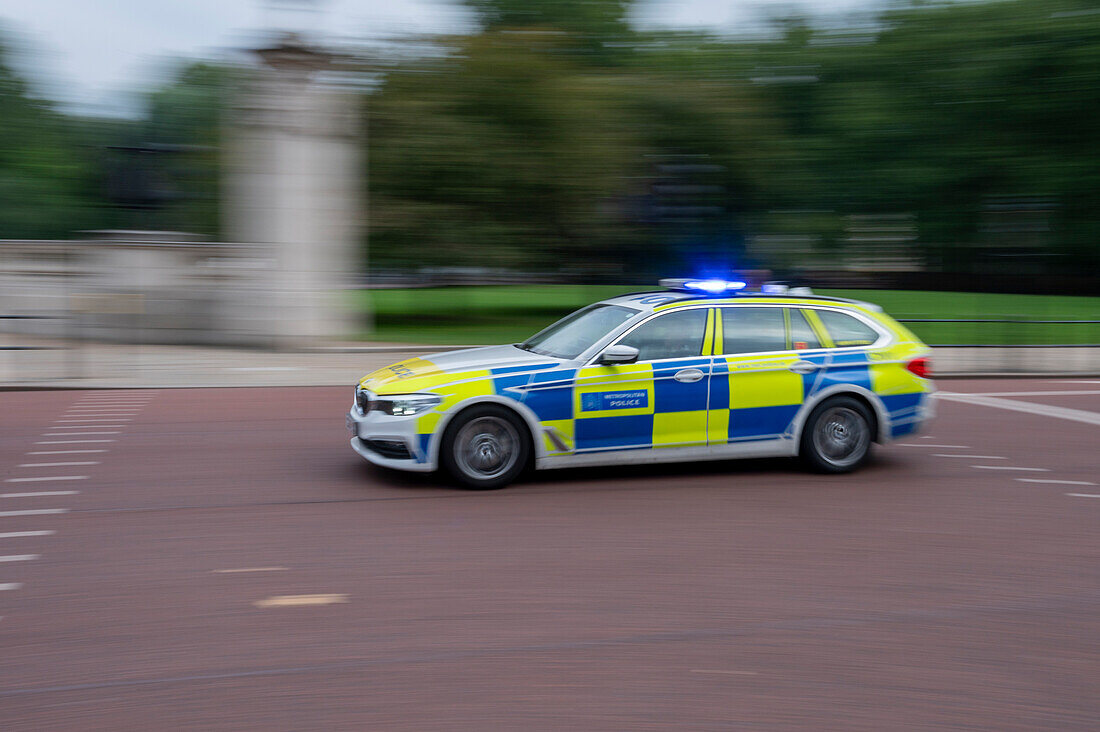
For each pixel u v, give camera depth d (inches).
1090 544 247.8
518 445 294.4
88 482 299.0
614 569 220.1
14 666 164.2
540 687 158.9
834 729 147.1
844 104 1642.5
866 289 1889.8
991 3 1583.4
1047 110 1531.7
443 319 1048.8
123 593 200.4
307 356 664.4
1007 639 183.3
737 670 167.0
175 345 713.6
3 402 465.7
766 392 315.0
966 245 1732.3
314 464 328.8
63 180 1798.7
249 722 145.4
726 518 266.1
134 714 147.5
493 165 969.5
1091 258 1701.5
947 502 290.0
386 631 181.8
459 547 234.7
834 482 314.0
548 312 1176.2
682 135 1118.4
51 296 721.6
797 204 1642.5
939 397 531.2
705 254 1262.3
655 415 304.8
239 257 713.0
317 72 732.7
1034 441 398.0
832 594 206.1
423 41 1010.1
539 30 1067.3
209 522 254.4
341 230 764.0
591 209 1024.9
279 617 188.1
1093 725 150.5
